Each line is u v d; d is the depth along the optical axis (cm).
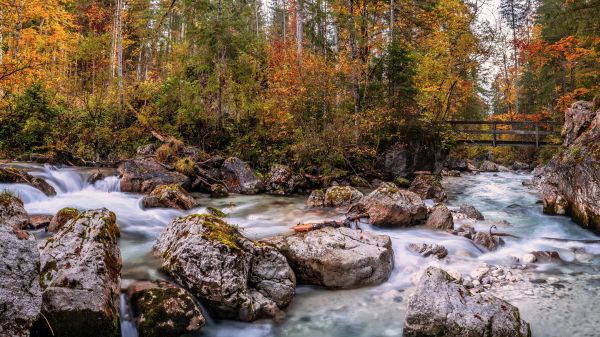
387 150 1756
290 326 520
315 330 512
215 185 1339
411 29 2327
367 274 638
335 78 1678
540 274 694
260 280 557
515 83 3331
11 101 1465
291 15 3562
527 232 977
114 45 2147
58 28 2169
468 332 458
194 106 1686
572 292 620
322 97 1653
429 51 2255
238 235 605
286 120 1652
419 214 978
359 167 1681
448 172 2530
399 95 1816
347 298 599
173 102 1783
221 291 499
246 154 1658
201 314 482
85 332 404
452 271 675
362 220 959
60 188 1145
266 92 1764
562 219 1091
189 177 1354
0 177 1005
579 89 2225
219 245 522
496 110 4200
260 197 1321
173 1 1855
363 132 1689
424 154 1827
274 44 2227
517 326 463
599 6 1775
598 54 2042
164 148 1430
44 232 738
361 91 1806
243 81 1744
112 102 1741
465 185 1995
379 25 2138
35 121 1437
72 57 1869
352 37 1780
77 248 475
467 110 3334
